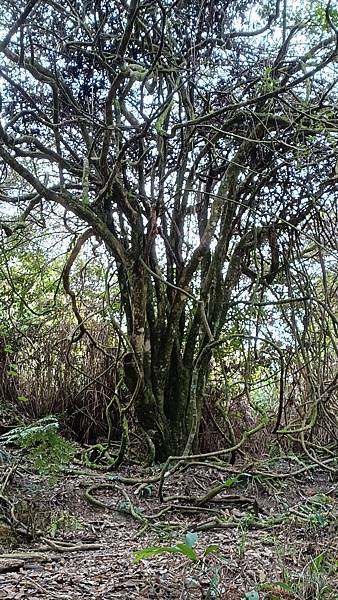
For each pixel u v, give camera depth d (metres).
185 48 5.58
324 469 5.36
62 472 4.61
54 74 5.06
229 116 5.73
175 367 5.65
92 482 4.42
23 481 4.13
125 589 2.45
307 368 5.80
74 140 5.74
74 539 3.32
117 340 6.59
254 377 6.73
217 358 6.16
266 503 4.30
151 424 5.48
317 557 2.68
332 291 6.48
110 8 5.34
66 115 5.38
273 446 5.87
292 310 5.90
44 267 6.83
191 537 2.38
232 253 6.06
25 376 6.65
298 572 2.68
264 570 2.70
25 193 5.91
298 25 5.06
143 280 5.34
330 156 5.35
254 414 6.32
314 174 5.64
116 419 6.35
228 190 5.66
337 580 2.58
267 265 6.43
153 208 5.28
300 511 3.93
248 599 2.22
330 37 5.12
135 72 5.04
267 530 3.56
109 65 4.90
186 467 4.60
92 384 6.48
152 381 5.53
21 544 3.10
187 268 5.62
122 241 5.53
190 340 5.70
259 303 5.75
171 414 5.60
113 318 5.39
